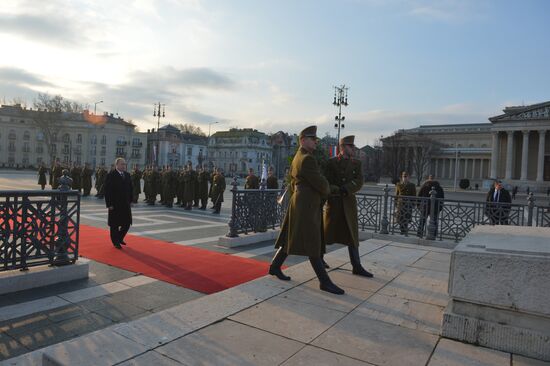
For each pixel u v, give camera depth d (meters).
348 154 5.47
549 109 66.81
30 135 90.69
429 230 8.77
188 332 3.23
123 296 4.71
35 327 3.77
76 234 5.48
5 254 4.75
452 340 3.23
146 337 3.11
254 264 6.44
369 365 2.77
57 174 22.42
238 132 105.00
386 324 3.55
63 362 2.65
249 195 8.56
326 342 3.13
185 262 6.45
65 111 91.19
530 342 2.96
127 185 7.59
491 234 4.12
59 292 4.79
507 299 3.06
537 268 2.98
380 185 59.81
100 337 3.08
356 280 5.04
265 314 3.70
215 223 12.04
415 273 5.49
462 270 3.22
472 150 80.94
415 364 2.81
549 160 69.12
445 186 77.81
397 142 76.06
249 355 2.87
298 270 5.51
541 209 7.95
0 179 36.69
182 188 17.19
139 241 8.25
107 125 90.44
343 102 34.62
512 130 69.19
